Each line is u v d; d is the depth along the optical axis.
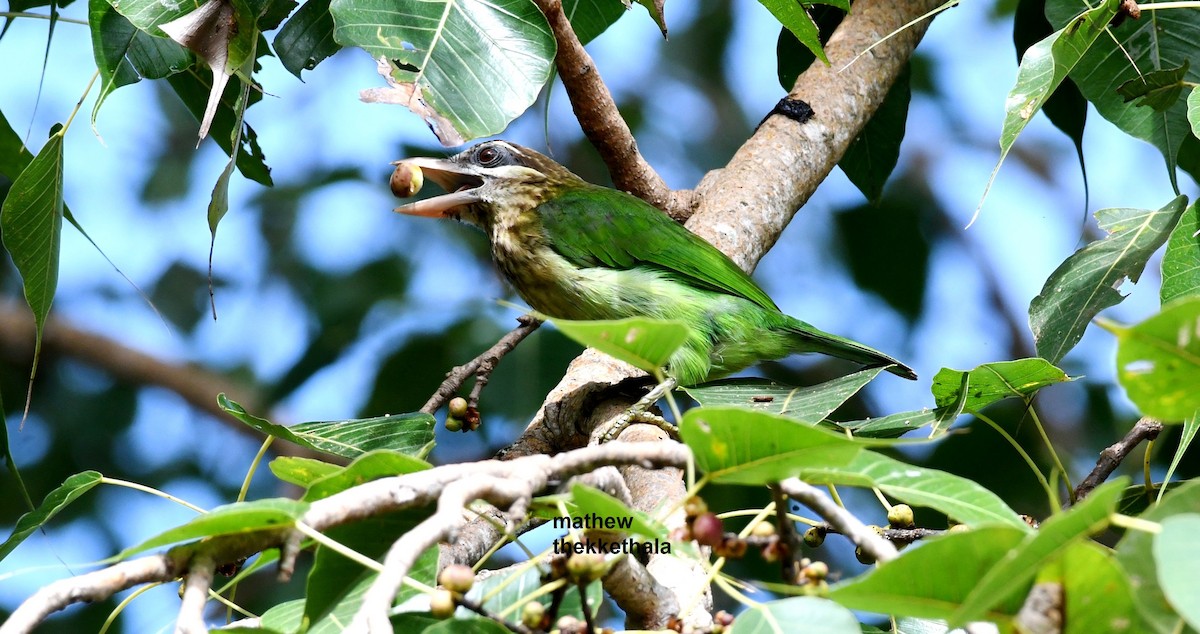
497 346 9.71
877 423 7.80
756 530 5.11
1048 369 7.37
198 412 17.27
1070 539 3.87
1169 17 9.64
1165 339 4.09
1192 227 7.80
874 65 12.37
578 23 10.88
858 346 11.19
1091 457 14.64
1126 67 9.78
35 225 8.49
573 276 11.65
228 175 7.62
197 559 4.66
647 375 10.54
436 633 4.84
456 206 12.39
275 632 4.80
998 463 12.91
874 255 16.77
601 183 18.28
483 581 5.56
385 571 4.21
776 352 11.51
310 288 16.64
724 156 19.27
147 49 9.04
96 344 17.22
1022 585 4.18
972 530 4.06
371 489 4.71
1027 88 7.50
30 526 6.61
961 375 7.55
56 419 16.83
